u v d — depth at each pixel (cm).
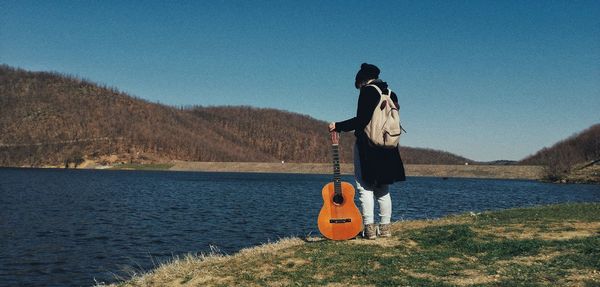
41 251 1992
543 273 630
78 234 2462
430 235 889
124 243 2194
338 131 830
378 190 862
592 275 611
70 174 13762
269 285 652
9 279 1527
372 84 780
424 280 630
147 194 5734
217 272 734
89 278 1549
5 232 2509
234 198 5141
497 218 1198
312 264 728
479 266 691
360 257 749
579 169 10550
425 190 7069
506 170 13138
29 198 4881
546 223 1062
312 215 3369
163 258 1859
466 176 13588
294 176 14525
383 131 772
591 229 971
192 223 2908
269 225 2803
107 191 6231
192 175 14625
